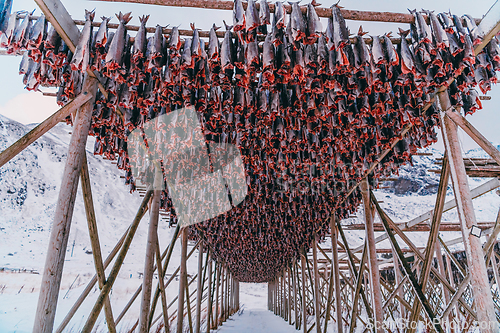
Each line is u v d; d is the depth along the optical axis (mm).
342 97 2893
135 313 15945
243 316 23484
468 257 2668
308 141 3760
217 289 14555
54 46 2664
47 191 69375
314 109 3113
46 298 2334
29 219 59000
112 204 75625
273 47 2582
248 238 9297
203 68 2740
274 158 4234
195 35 2621
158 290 4945
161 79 2742
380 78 2797
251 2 2473
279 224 8070
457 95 3006
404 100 3139
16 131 80000
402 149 3990
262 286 65625
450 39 2619
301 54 2627
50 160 79062
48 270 2391
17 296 18203
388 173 4840
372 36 2660
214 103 3031
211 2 2578
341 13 2566
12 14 2623
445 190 3791
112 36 2707
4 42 2582
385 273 14430
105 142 4078
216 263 14742
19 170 69812
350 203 5984
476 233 2641
